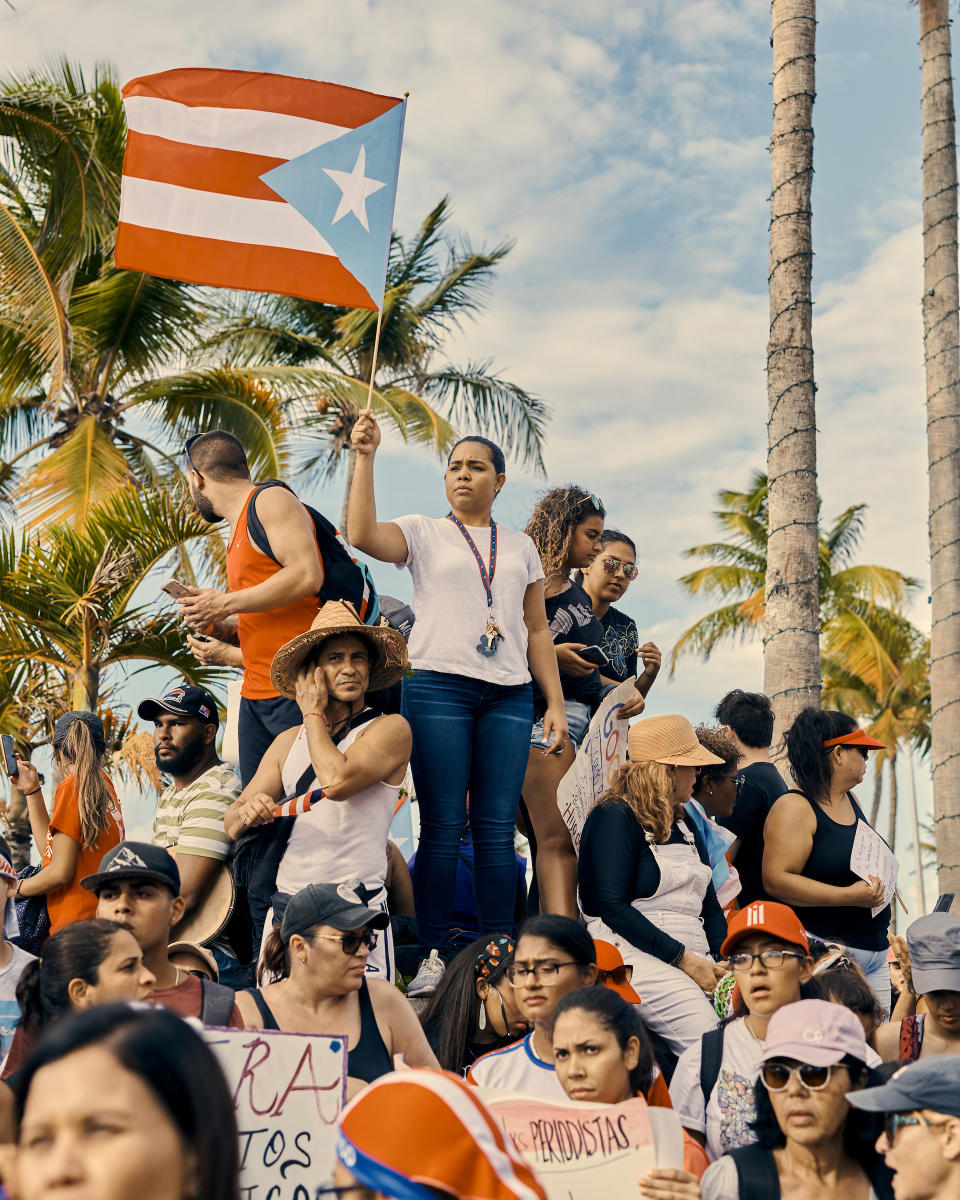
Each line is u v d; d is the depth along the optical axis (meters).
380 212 6.50
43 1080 1.59
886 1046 4.83
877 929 5.95
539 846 6.30
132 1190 1.53
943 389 15.30
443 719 5.64
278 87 6.51
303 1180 3.50
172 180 6.34
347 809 4.87
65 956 3.73
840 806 6.02
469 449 5.96
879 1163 3.52
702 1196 3.59
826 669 42.28
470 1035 4.89
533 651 6.09
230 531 5.57
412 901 6.23
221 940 5.26
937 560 15.10
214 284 6.30
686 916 5.43
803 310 12.60
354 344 24.48
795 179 12.85
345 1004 4.12
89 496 17.91
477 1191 1.93
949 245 15.52
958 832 14.62
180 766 5.52
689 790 5.63
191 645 6.44
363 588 5.50
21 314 18.98
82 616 14.09
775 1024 3.60
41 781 6.38
